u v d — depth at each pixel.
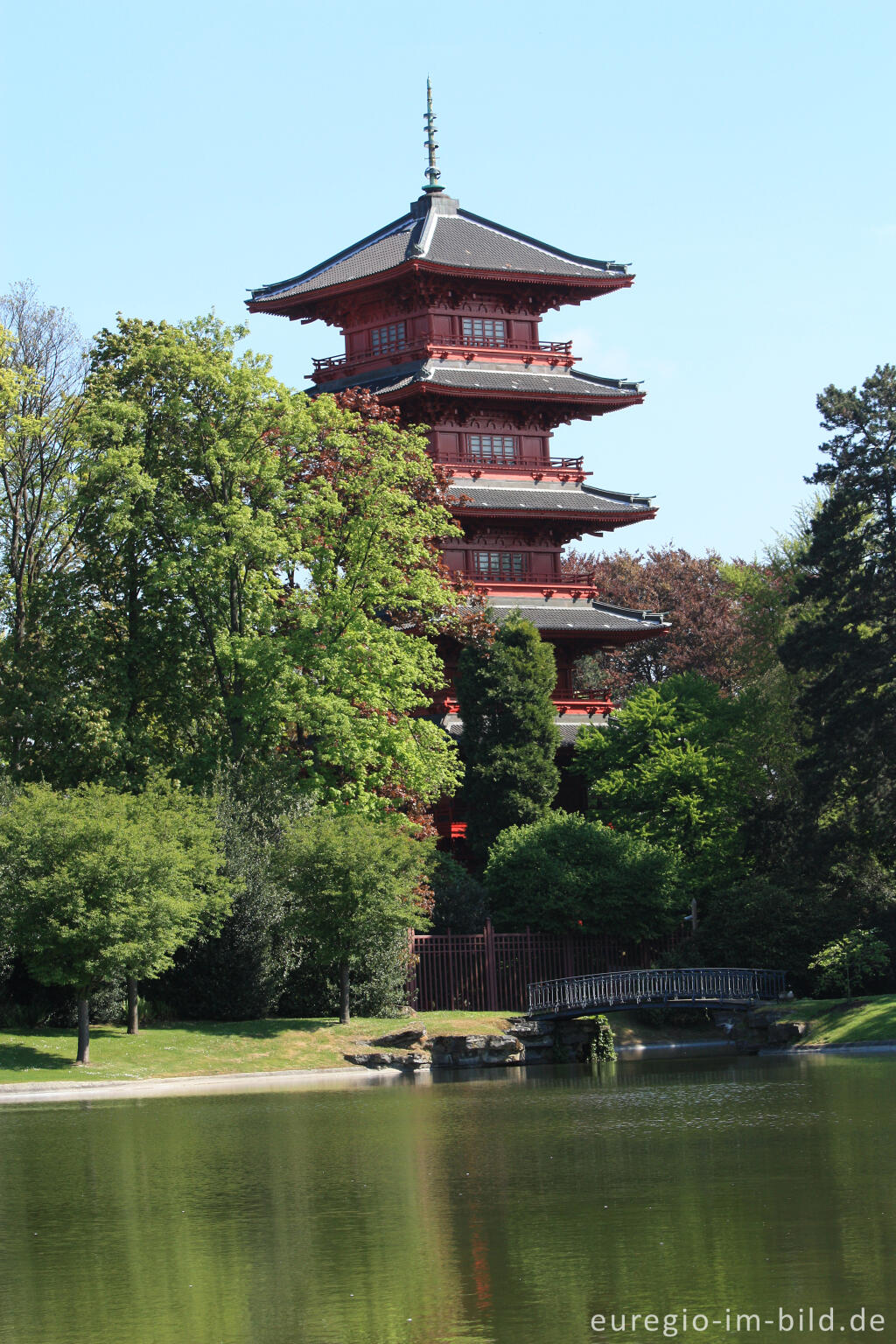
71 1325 22.22
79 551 71.31
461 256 84.00
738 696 82.56
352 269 85.50
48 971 51.84
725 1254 24.75
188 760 64.38
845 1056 55.50
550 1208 28.73
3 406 69.62
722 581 113.88
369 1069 56.84
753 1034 62.97
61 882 51.31
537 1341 20.95
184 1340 21.39
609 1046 62.50
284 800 62.47
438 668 75.88
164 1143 37.91
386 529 66.69
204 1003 60.84
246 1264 25.25
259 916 60.91
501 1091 48.81
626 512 84.19
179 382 65.69
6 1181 32.94
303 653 64.38
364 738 64.69
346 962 59.97
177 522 63.16
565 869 67.38
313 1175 33.00
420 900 63.81
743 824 74.75
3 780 59.38
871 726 68.56
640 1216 27.69
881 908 68.38
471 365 84.44
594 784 74.94
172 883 54.12
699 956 68.12
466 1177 32.22
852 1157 32.72
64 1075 50.84
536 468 85.00
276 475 66.62
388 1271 24.52
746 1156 33.41
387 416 74.69
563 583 85.50
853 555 71.31
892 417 71.12
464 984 65.81
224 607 66.44
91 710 62.25
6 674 64.56
